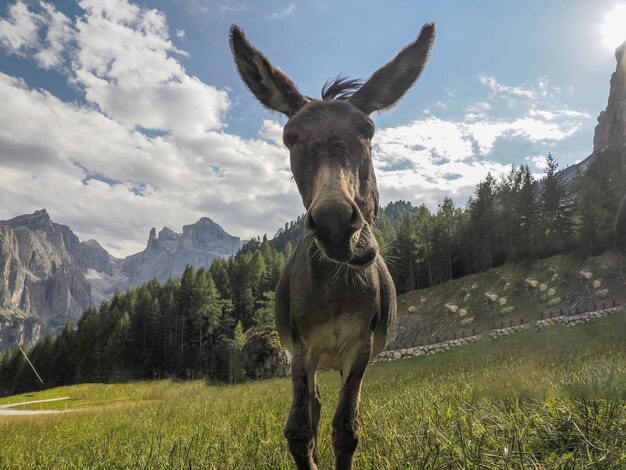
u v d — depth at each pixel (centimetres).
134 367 7825
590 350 1034
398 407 526
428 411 434
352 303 311
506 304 5653
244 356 4212
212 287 8188
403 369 2447
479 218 6988
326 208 229
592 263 5391
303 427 293
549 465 249
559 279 5503
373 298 324
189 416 943
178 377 7525
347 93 394
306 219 242
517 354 1298
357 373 316
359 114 302
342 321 315
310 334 322
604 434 276
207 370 7081
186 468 350
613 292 4722
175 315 8225
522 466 236
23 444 771
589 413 305
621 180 5388
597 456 248
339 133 284
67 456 523
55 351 8338
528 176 6512
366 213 300
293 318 337
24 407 2694
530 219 6378
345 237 229
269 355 4088
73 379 8094
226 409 1012
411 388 930
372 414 491
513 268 6275
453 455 277
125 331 7919
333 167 264
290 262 385
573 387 366
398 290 7856
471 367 1364
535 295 5512
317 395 374
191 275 8450
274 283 9138
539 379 527
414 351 4275
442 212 8106
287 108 361
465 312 5853
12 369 7388
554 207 6225
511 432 308
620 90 13775
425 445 298
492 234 6862
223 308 8512
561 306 4966
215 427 614
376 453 317
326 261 297
